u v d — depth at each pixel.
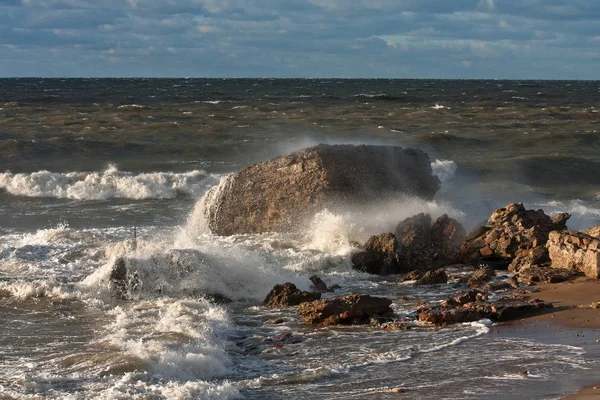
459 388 12.95
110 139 64.38
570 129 78.56
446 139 68.19
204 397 12.30
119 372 13.61
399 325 17.23
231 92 166.62
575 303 19.02
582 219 34.81
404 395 12.66
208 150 60.09
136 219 35.78
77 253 25.44
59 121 77.25
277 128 75.75
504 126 81.88
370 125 80.81
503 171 52.53
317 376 13.76
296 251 24.42
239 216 27.03
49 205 40.19
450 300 19.41
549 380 13.23
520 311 18.23
